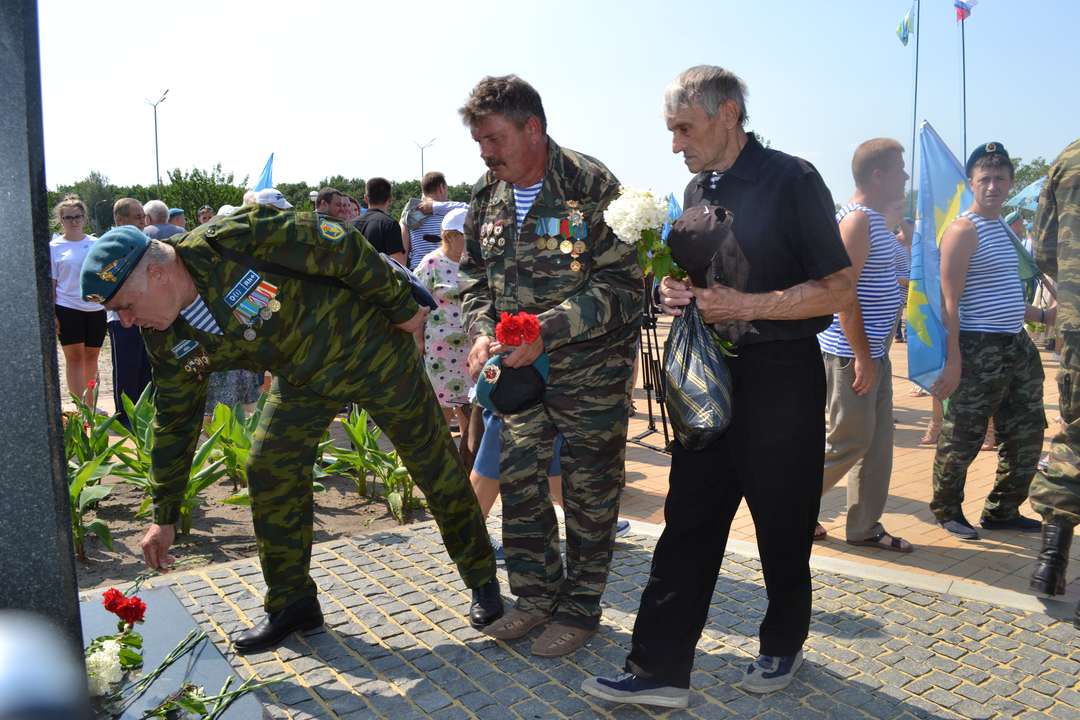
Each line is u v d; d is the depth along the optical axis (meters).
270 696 3.05
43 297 1.30
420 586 4.02
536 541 3.46
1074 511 3.68
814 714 2.89
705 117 2.70
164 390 3.01
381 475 5.35
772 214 2.68
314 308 3.01
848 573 4.02
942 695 3.00
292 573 3.41
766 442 2.73
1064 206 3.65
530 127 3.08
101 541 4.79
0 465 1.28
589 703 3.01
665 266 2.73
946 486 4.72
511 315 3.24
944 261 4.39
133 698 2.38
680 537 2.89
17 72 1.25
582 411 3.29
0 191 1.26
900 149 4.16
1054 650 3.30
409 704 3.01
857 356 4.06
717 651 3.34
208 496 5.61
